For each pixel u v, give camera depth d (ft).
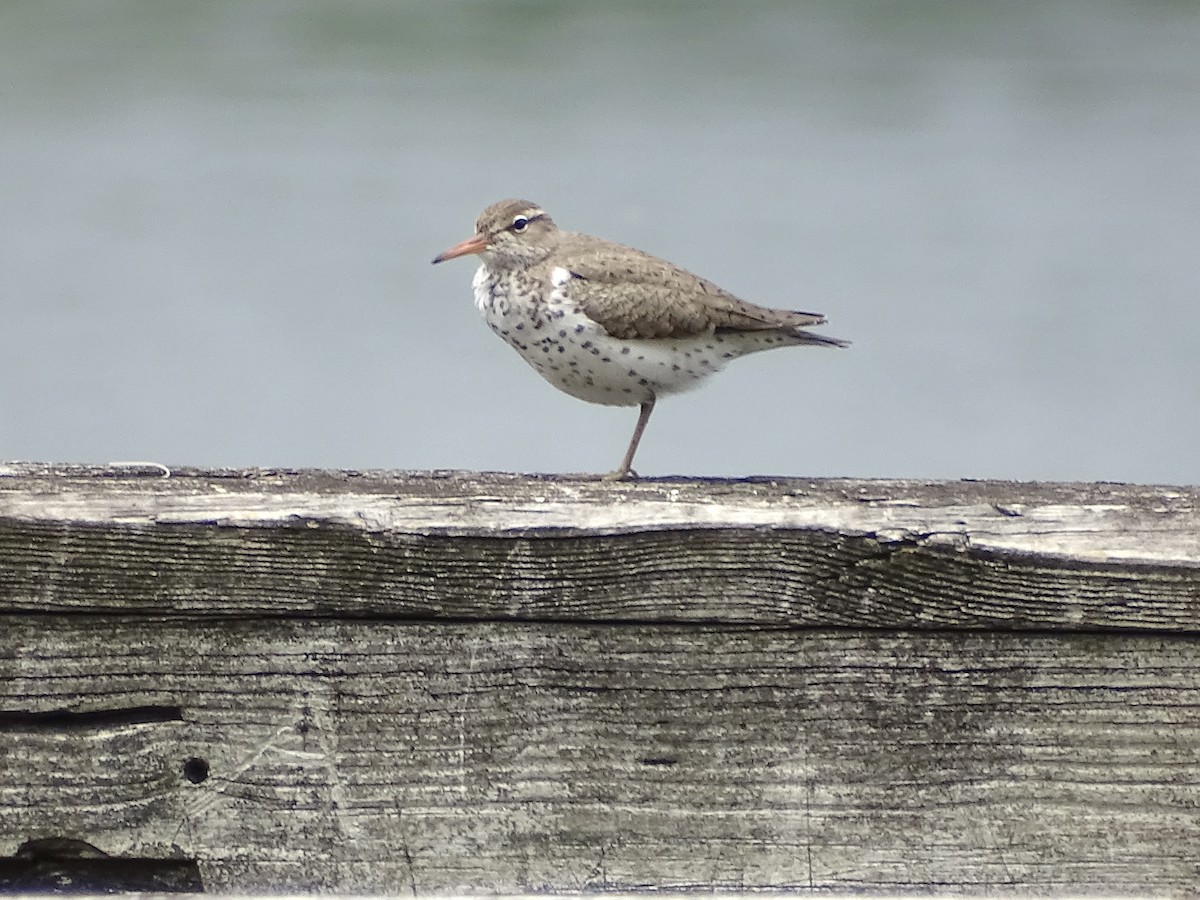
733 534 21.65
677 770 22.00
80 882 22.20
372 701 21.88
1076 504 22.89
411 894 22.09
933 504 22.63
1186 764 21.74
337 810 21.97
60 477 23.88
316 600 21.72
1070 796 21.88
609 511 21.91
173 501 22.00
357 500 22.24
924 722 21.89
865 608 21.74
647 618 21.83
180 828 21.94
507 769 21.99
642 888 22.13
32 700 21.79
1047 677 21.77
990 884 22.08
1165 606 21.40
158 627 21.77
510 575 21.72
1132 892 21.94
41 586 21.59
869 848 22.07
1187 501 23.50
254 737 21.89
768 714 21.97
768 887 22.15
